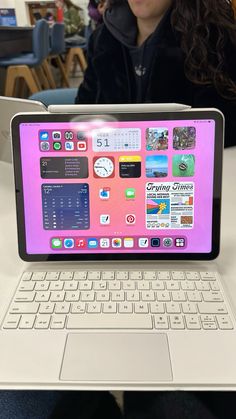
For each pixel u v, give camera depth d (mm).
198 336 459
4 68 3705
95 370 423
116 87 1434
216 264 585
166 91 1326
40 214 584
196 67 1215
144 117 568
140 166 579
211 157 572
